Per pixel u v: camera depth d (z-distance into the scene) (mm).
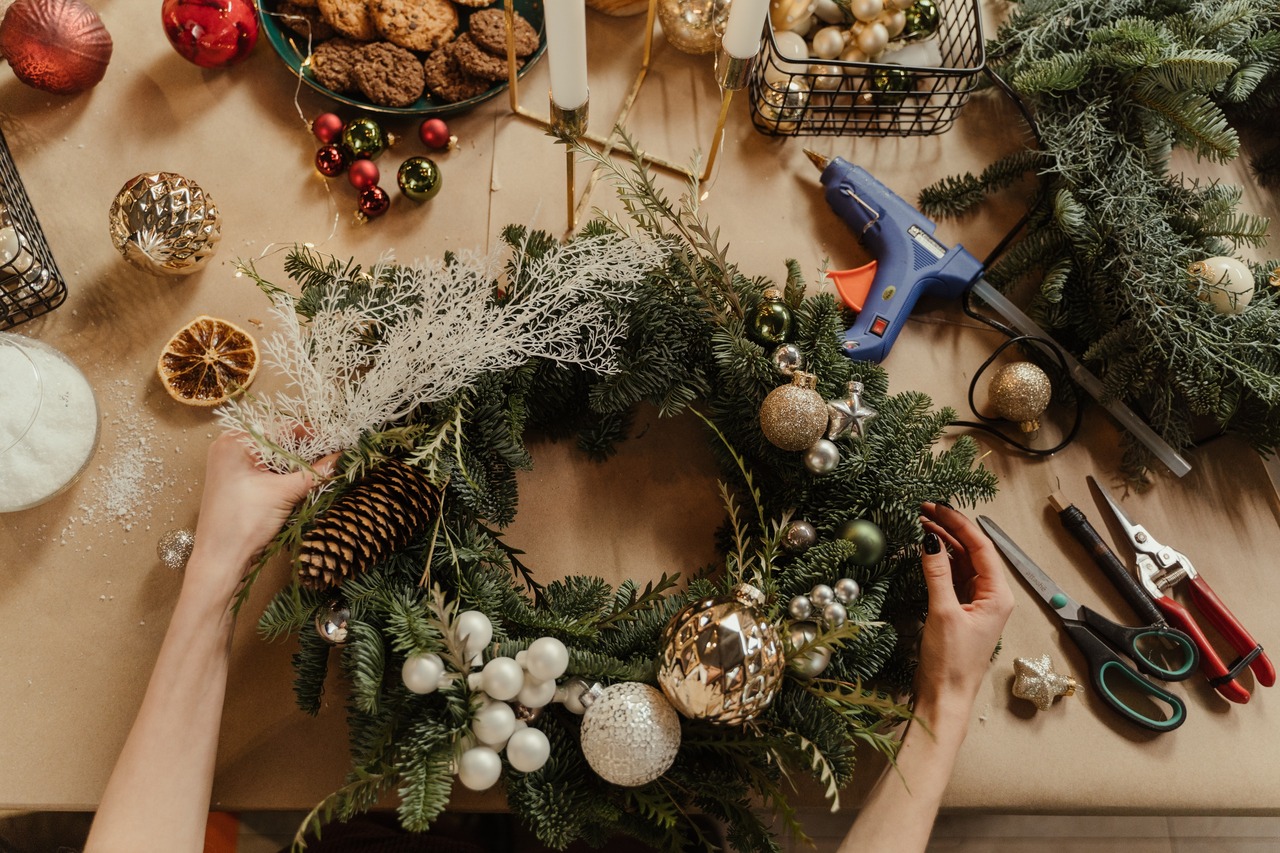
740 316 781
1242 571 898
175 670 693
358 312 700
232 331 834
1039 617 865
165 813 664
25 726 764
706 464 880
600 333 752
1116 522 895
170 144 907
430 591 659
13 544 799
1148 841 1231
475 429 744
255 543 723
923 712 750
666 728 613
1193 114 834
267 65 934
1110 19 898
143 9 936
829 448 737
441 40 899
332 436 702
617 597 732
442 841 927
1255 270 880
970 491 785
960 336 933
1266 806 825
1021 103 928
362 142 873
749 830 667
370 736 637
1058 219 869
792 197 956
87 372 841
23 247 792
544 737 626
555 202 921
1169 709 852
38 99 901
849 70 929
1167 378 854
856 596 715
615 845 1000
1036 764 822
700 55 981
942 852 1224
